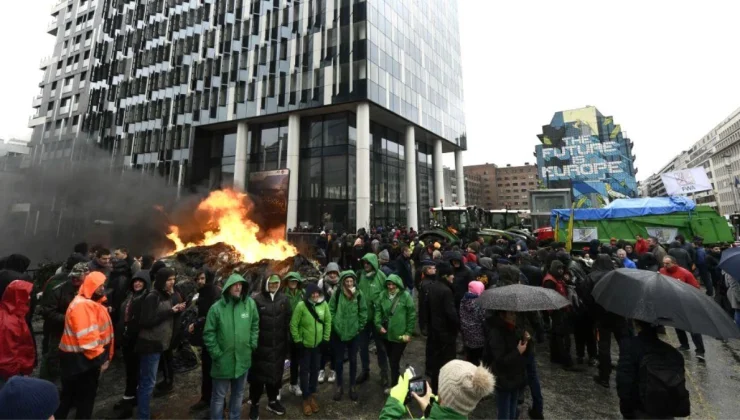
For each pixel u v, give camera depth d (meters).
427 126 32.53
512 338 3.51
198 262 9.34
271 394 4.20
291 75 27.36
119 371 5.50
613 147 74.81
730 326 2.45
